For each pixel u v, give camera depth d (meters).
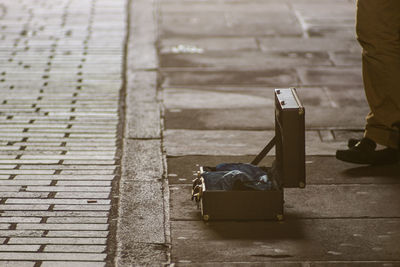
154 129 9.52
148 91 11.13
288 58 12.87
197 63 12.59
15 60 12.73
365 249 6.35
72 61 12.70
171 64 12.53
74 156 8.58
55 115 10.05
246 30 14.74
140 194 7.54
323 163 8.35
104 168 8.23
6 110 10.20
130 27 15.05
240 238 6.54
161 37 14.25
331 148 8.86
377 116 8.10
